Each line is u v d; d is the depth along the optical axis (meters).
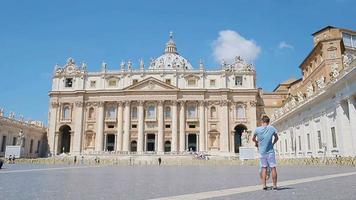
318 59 56.91
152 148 93.06
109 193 10.93
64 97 95.88
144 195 10.34
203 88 93.38
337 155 33.38
